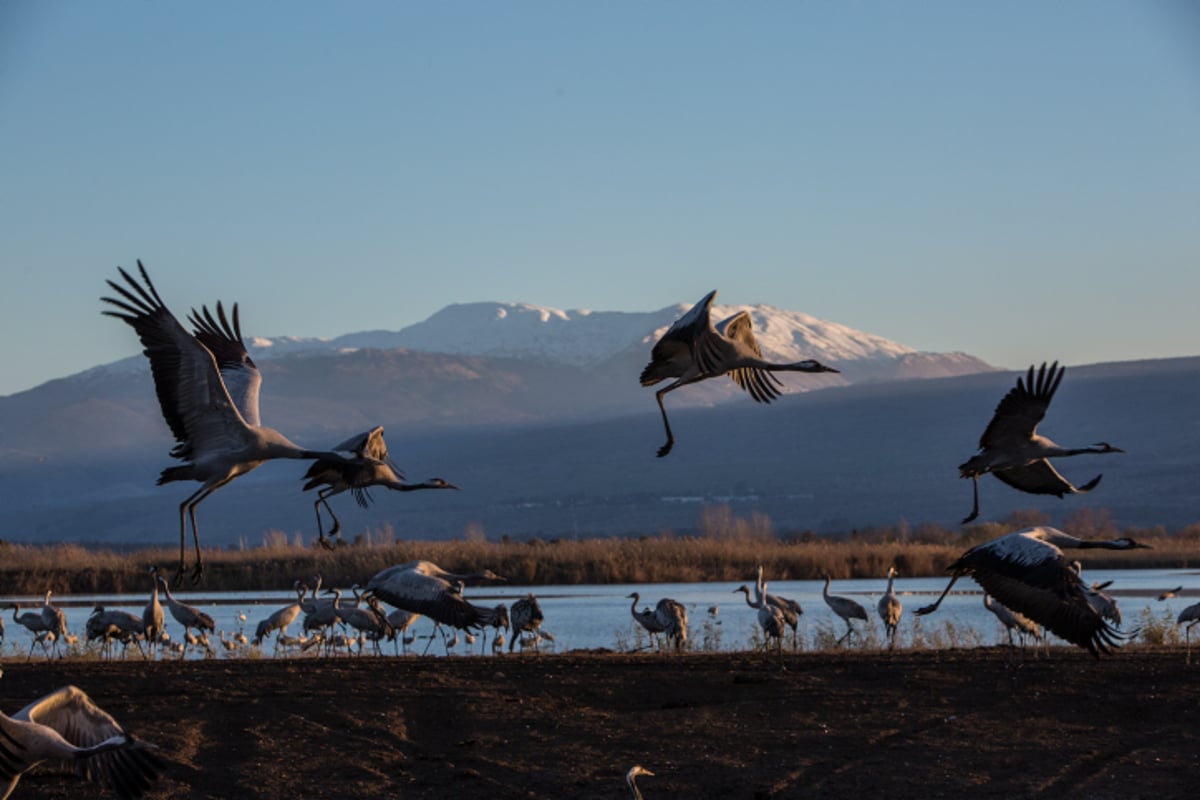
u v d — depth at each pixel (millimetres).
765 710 19203
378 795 15070
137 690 20688
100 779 10086
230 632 36812
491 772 15992
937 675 21797
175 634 35875
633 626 35938
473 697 20016
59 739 10055
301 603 32469
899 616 28781
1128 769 15555
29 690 20781
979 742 17047
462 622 16797
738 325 15367
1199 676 21406
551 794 15031
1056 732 17578
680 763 16219
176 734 17562
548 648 31406
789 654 25812
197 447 14445
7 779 10148
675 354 15062
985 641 31172
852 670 22609
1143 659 23859
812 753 16625
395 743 17484
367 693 20344
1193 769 15492
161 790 15180
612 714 19234
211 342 15945
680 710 19328
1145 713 18844
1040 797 14508
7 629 38875
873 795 14695
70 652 30438
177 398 14172
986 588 14320
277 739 17453
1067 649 26312
